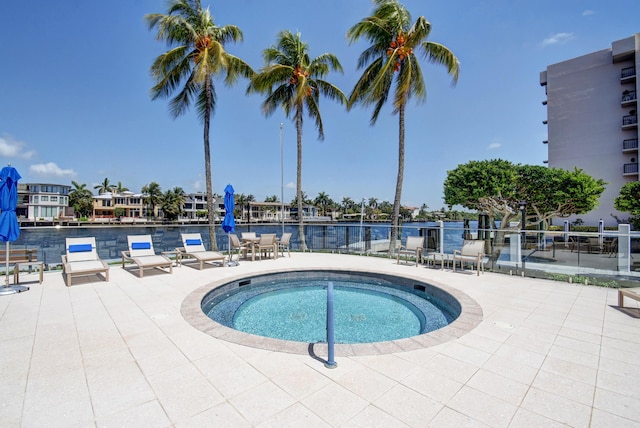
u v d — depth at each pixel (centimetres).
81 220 5478
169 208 5719
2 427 189
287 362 284
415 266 838
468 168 1391
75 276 675
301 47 1204
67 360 285
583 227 2322
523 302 486
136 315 417
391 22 1016
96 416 202
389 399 224
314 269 783
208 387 240
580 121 2773
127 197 6331
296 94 1214
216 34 1070
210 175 1123
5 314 417
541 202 1410
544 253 721
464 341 332
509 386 243
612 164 2611
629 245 643
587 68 2755
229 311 539
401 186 1055
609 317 414
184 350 308
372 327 464
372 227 1112
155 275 696
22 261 618
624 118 2558
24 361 282
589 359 290
